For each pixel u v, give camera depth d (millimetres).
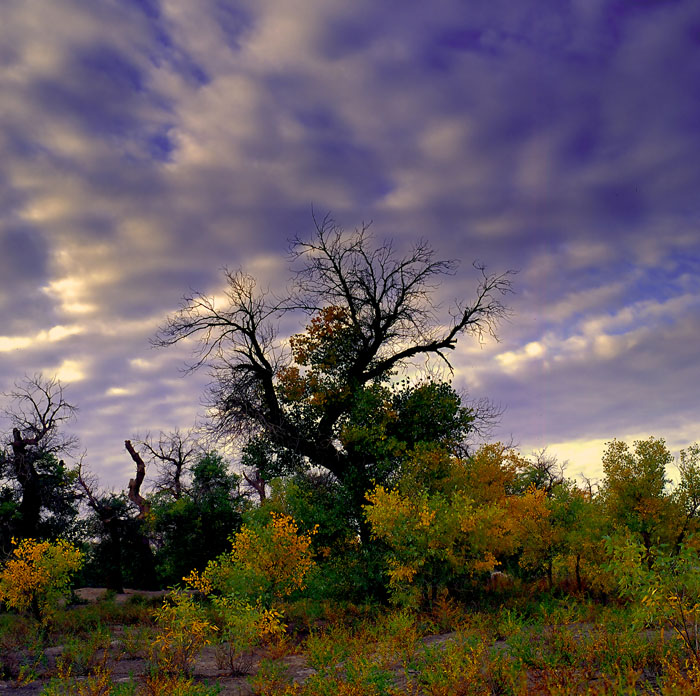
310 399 21062
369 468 20359
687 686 5453
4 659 10297
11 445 31359
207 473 30719
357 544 19062
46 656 10953
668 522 17234
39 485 30922
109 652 11195
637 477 17844
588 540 15523
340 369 21781
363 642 10562
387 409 20172
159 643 10859
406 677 7523
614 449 18438
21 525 30609
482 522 14883
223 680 8992
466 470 18453
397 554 15484
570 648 7574
